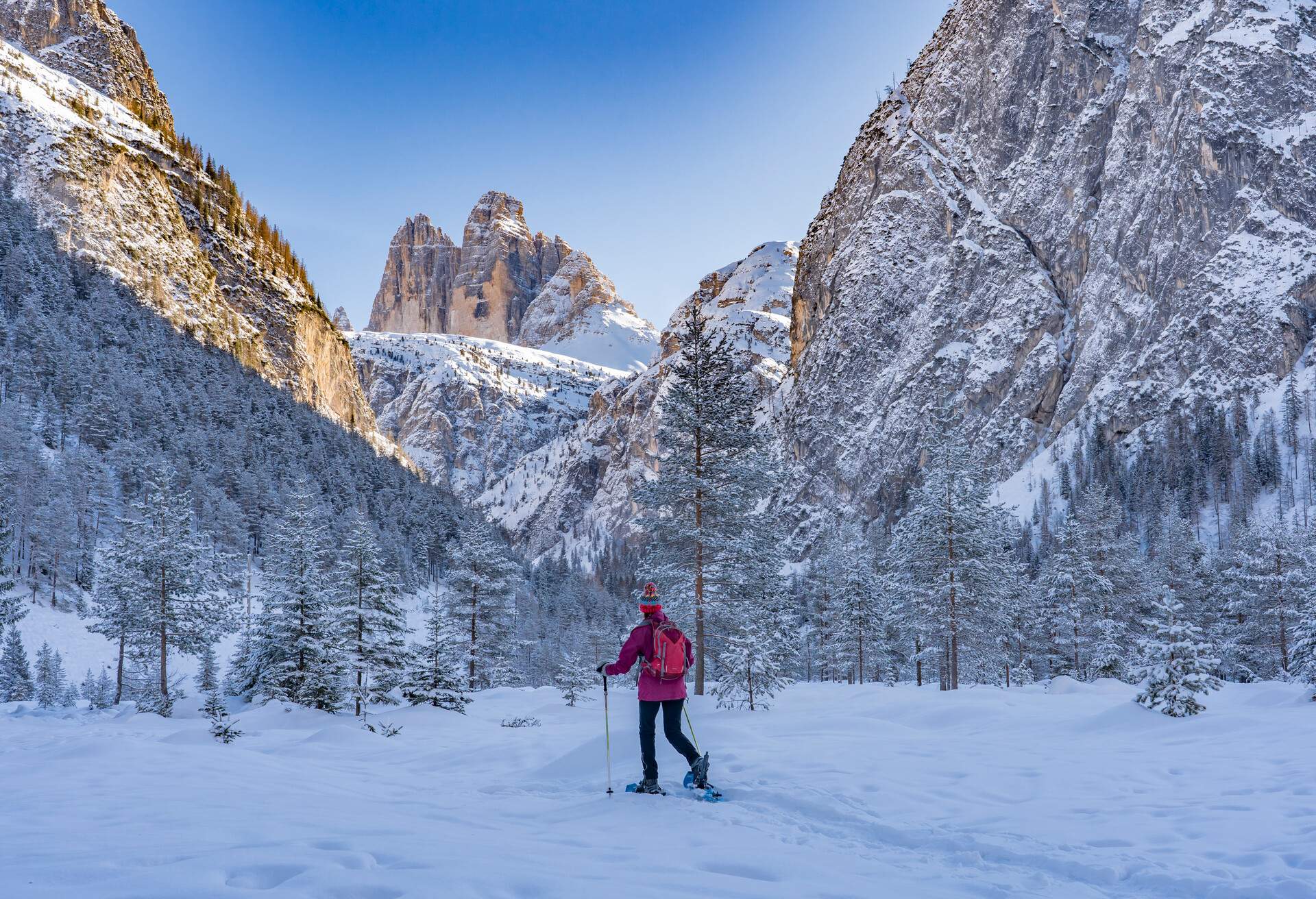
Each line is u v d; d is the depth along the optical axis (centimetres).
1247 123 12744
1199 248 12688
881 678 5025
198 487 8394
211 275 16888
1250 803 602
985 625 3419
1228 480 9856
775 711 1916
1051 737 1177
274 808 541
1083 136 14975
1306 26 13100
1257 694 1634
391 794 747
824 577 5128
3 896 272
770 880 382
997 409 14188
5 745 1283
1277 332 11306
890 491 14800
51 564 6253
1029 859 464
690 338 2503
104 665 5438
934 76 18350
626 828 514
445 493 16438
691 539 2417
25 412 8262
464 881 313
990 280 15425
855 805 610
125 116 19562
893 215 17638
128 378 10606
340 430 14775
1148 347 12681
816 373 17750
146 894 279
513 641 4131
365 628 2952
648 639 668
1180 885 413
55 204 14062
